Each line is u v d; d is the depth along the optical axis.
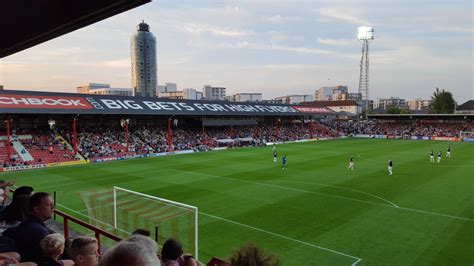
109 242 14.40
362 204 23.16
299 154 52.03
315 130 91.06
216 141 63.88
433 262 14.15
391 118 103.94
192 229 16.75
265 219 19.92
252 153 53.69
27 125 50.44
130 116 61.84
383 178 32.34
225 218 20.09
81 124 55.94
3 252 4.65
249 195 25.77
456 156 49.09
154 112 57.12
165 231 16.33
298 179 31.95
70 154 45.44
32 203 5.10
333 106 138.00
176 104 64.75
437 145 66.38
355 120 117.06
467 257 14.59
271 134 78.94
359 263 14.14
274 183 30.12
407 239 16.72
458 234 17.38
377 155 50.34
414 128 93.12
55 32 4.68
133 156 49.03
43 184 30.16
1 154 41.91
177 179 32.12
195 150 57.25
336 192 26.64
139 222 17.69
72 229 16.75
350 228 18.36
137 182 30.81
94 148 48.50
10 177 33.84
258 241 16.59
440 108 132.00
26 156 42.53
